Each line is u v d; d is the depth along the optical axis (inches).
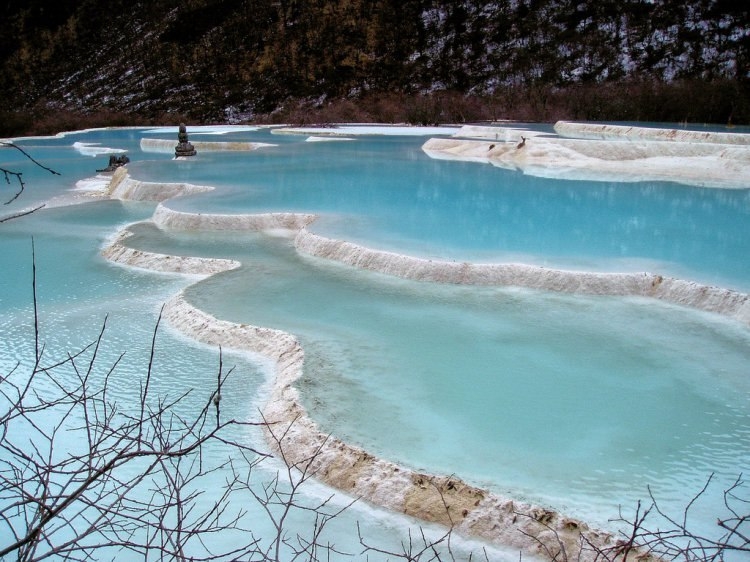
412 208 494.6
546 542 182.9
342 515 200.7
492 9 1599.4
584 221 450.0
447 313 320.5
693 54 1360.7
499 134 943.0
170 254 429.1
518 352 280.5
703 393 247.1
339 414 238.7
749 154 633.0
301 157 789.9
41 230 508.1
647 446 218.1
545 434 225.5
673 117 1122.0
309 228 444.5
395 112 1343.5
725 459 211.0
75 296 374.0
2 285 389.7
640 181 608.4
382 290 351.6
